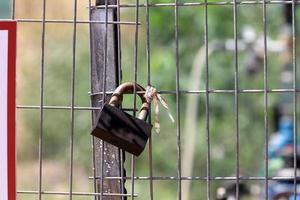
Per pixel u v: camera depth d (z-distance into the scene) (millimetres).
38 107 9883
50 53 26516
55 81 26391
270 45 25141
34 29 26812
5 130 9656
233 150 27281
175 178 9695
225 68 27406
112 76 9992
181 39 27406
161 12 26953
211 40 27406
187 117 25750
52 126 26359
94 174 10070
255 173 26609
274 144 21859
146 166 26844
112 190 10023
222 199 13172
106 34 9820
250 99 28000
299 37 27203
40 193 9922
